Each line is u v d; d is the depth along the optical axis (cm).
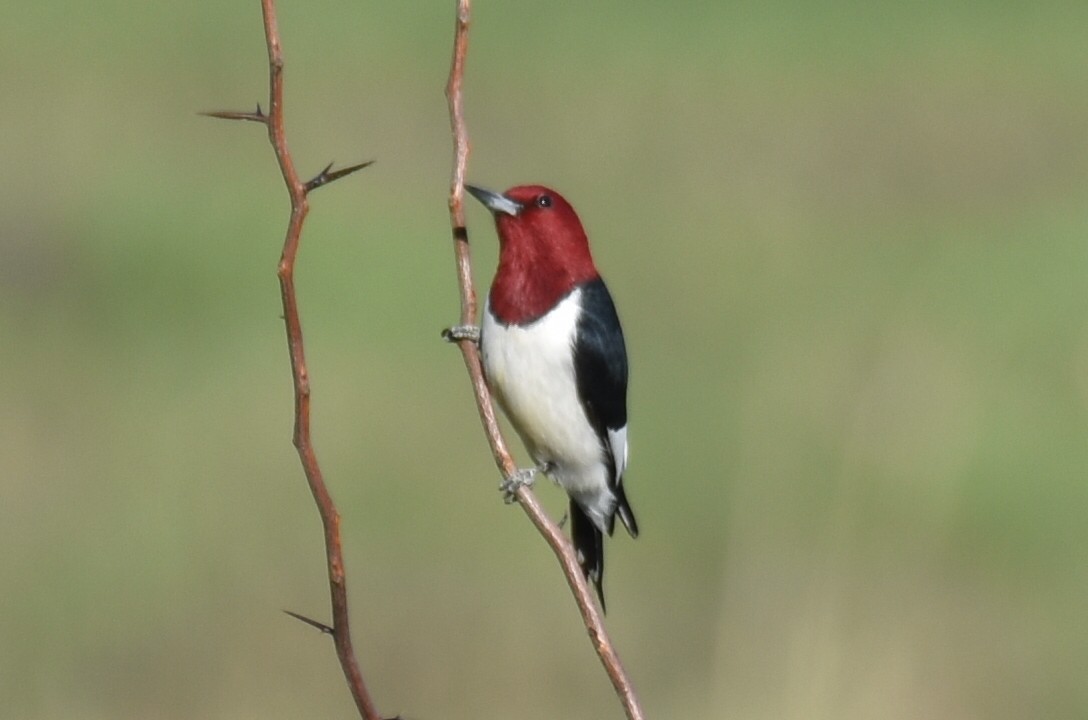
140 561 1182
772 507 1066
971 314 1706
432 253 1827
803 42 2778
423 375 1506
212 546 1206
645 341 1611
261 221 1859
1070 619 1266
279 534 1225
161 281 1714
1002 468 1391
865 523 1145
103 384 1452
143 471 1283
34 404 1399
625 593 1256
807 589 993
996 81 2694
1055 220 2108
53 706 1072
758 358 1488
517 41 2627
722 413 1476
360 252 1814
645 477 1389
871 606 1070
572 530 774
